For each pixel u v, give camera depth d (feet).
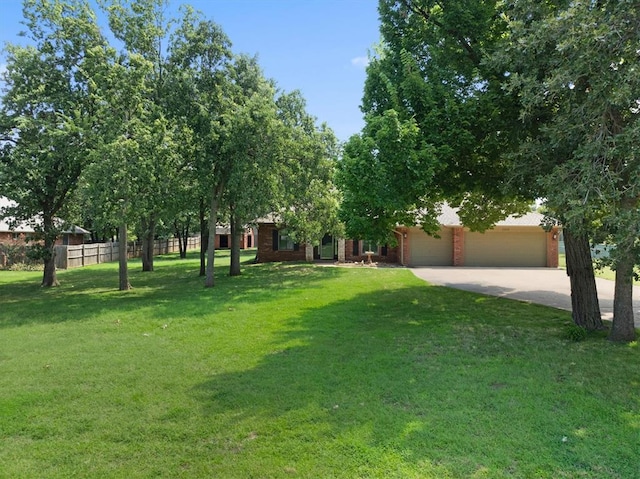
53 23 45.37
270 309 33.47
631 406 14.29
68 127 40.29
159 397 15.87
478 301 36.88
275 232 85.61
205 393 16.19
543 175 20.67
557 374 17.52
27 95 43.47
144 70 41.98
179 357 21.07
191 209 59.16
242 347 22.71
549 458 11.05
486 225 41.34
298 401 15.14
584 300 26.30
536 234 76.59
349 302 36.37
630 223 14.03
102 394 16.24
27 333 26.68
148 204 41.45
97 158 37.09
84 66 42.52
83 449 12.10
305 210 61.87
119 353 21.91
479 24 27.07
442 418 13.47
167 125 43.98
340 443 12.03
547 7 19.69
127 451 11.96
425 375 17.57
